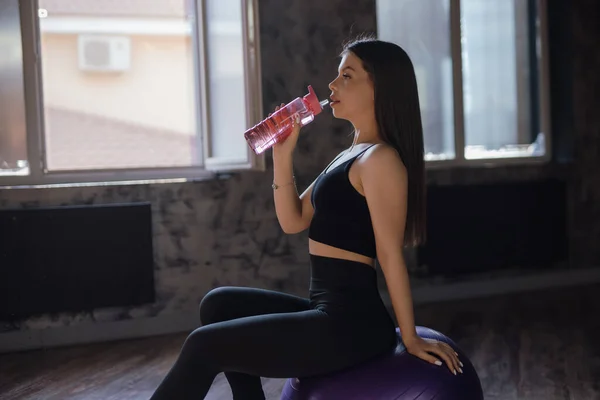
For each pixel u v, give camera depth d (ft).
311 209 6.32
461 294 14.89
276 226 13.23
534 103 15.90
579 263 15.92
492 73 15.53
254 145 6.01
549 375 9.57
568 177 15.74
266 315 5.16
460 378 5.33
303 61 13.34
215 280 12.82
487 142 15.56
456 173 14.83
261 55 12.99
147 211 12.11
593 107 15.74
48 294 11.56
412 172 5.55
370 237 5.41
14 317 11.48
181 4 13.12
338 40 13.58
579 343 11.13
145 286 12.14
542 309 13.60
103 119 12.72
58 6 12.27
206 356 4.96
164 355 11.06
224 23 12.22
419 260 14.44
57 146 12.41
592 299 14.34
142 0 12.85
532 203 15.30
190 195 12.59
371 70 5.56
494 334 11.82
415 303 14.43
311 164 13.50
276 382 9.59
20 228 11.34
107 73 12.68
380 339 5.42
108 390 9.36
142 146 13.00
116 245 11.91
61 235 11.56
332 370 5.28
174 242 12.52
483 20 15.42
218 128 12.70
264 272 13.16
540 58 15.57
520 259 15.28
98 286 11.84
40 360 10.94
